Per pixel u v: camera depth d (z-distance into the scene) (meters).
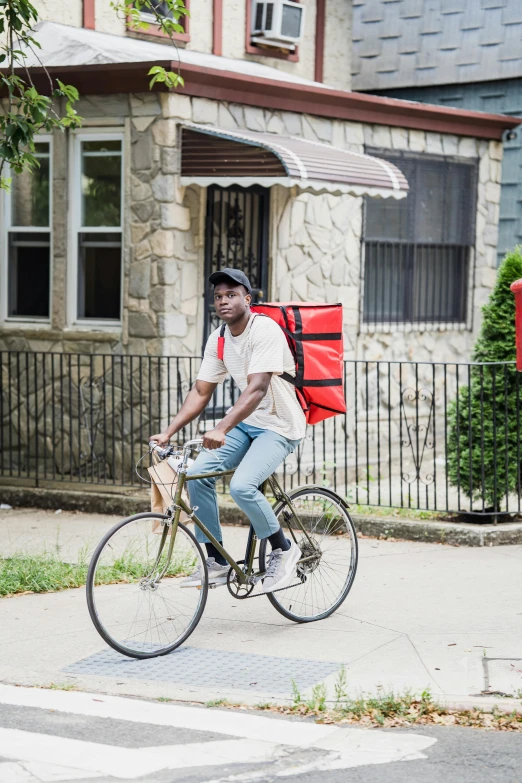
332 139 20.81
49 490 18.03
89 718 8.77
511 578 13.29
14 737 8.36
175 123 17.86
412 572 13.64
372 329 21.77
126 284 18.30
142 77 17.61
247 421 10.90
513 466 15.96
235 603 12.23
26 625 11.41
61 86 14.95
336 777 7.64
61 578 12.98
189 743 8.24
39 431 19.33
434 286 23.31
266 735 8.41
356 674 9.73
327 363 11.02
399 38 26.58
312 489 11.52
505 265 16.00
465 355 23.92
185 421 10.86
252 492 10.55
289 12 23.41
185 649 10.57
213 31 22.44
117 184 18.56
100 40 19.62
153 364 18.05
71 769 7.76
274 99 19.42
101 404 18.62
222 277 10.50
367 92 27.33
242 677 9.73
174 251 18.03
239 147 17.44
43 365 18.44
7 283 19.66
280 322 10.83
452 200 23.50
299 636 10.95
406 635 10.91
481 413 15.55
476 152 23.89
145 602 10.46
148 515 10.34
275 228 19.84
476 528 15.26
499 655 10.16
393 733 8.47
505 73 25.11
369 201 21.72
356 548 11.81
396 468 21.81
